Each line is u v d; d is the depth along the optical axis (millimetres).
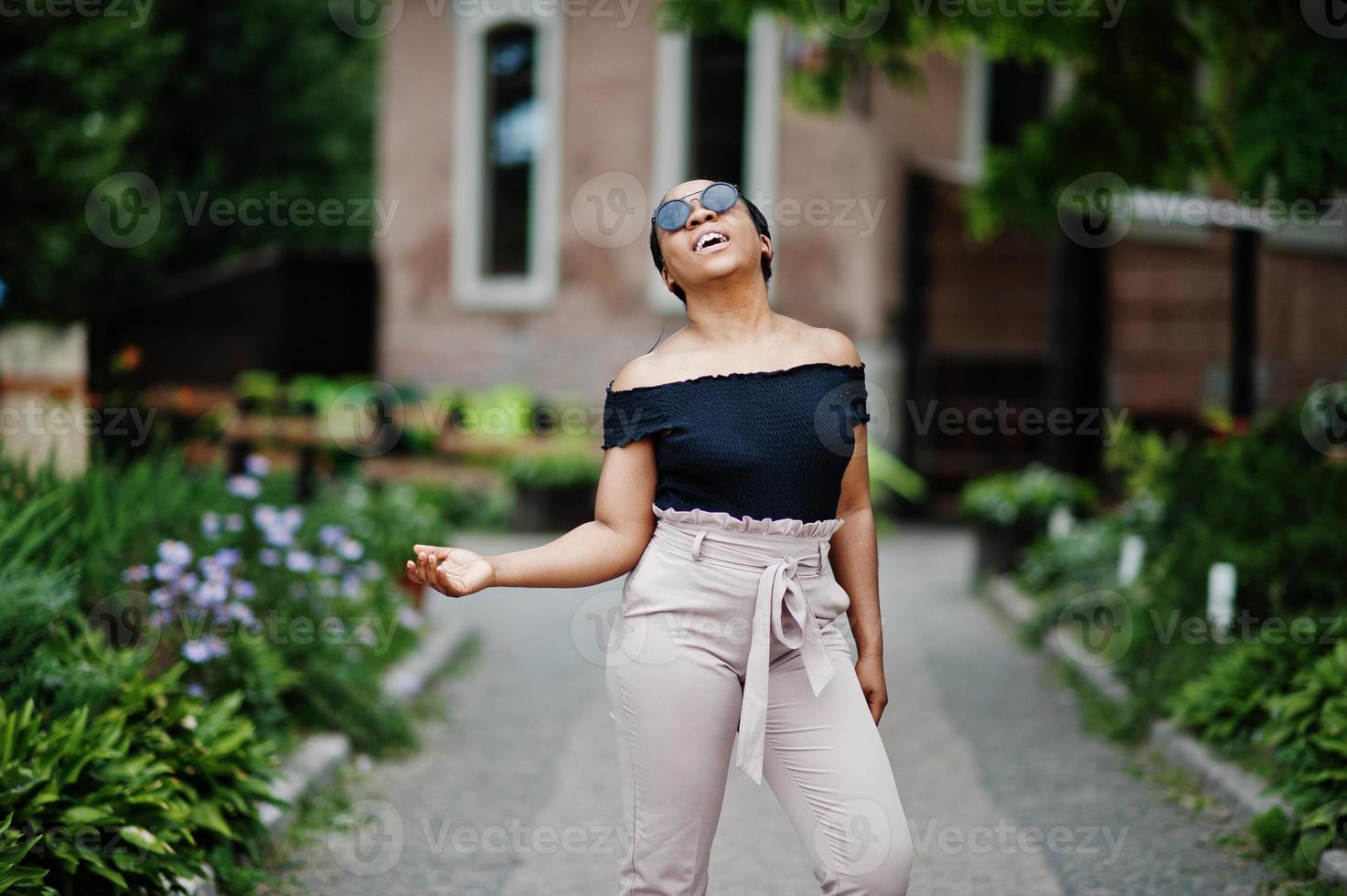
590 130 14773
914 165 14094
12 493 4980
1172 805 4727
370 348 16172
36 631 3891
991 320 14164
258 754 4199
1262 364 13914
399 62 15922
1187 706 5328
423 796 4941
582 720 6195
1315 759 4215
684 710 2627
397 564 8094
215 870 3820
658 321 14547
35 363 7941
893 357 13914
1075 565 8641
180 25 19062
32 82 10102
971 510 10039
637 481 2703
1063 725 6016
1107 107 7309
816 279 13680
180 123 20047
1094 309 12570
